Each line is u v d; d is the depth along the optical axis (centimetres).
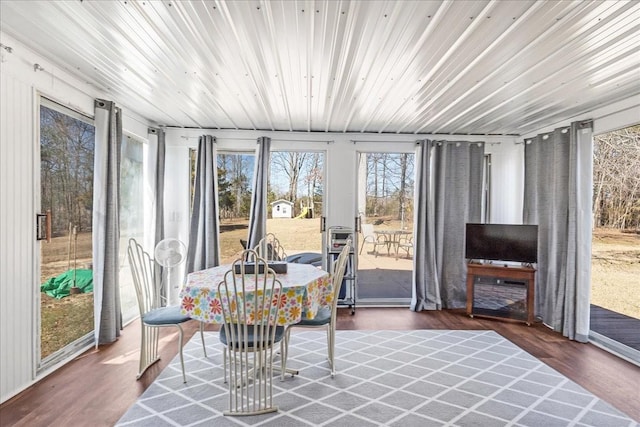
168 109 407
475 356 334
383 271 523
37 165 273
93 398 251
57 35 235
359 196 522
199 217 478
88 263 351
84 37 237
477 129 487
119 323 374
